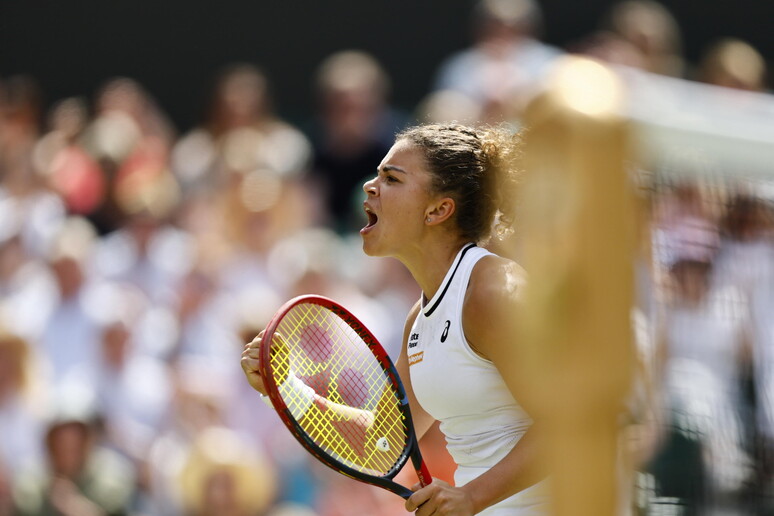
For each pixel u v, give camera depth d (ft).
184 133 132.05
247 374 41.70
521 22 117.39
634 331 17.88
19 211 110.63
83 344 94.17
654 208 23.98
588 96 16.65
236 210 104.32
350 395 44.78
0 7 131.13
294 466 86.74
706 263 25.17
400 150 42.24
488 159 41.93
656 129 21.18
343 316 42.45
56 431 83.76
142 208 104.47
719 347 25.55
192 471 84.33
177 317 96.99
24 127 126.41
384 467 42.34
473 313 39.29
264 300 94.89
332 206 111.65
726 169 24.75
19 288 103.65
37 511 83.15
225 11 131.34
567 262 16.96
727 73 101.91
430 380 41.37
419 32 129.59
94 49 132.16
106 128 119.03
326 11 130.31
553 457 17.62
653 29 114.62
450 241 41.88
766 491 26.27
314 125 118.01
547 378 17.56
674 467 26.27
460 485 42.80
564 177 16.74
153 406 92.22
